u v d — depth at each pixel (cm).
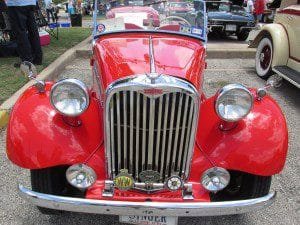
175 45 332
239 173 309
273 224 320
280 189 369
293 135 486
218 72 762
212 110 295
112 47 324
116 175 266
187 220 319
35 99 285
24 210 324
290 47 648
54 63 703
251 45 750
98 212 250
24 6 629
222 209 249
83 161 265
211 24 1169
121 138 257
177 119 250
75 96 260
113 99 244
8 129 270
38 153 257
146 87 235
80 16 1405
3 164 386
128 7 394
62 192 303
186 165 268
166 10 379
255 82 702
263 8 1532
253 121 280
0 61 711
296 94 642
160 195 265
